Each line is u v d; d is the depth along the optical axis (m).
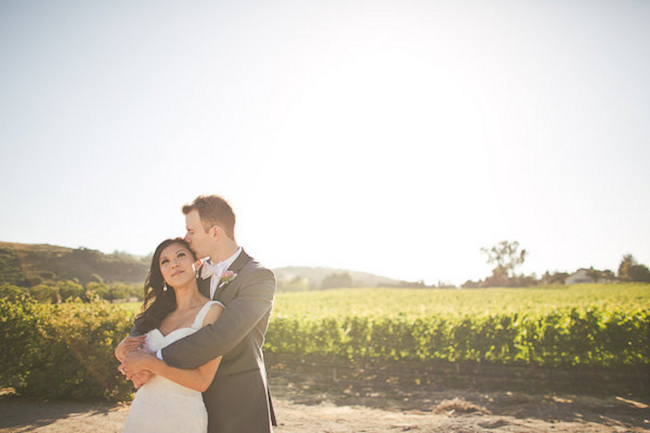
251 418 2.49
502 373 10.98
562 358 10.46
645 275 80.06
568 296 41.53
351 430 6.40
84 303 8.50
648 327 9.99
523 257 103.50
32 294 8.83
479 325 11.33
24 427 5.71
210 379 2.39
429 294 52.28
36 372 7.35
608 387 9.94
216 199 2.80
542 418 7.20
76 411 6.64
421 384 11.08
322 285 114.19
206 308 2.50
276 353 13.88
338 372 12.71
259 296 2.54
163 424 2.32
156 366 2.28
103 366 7.43
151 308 2.66
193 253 2.77
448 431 6.16
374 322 12.45
